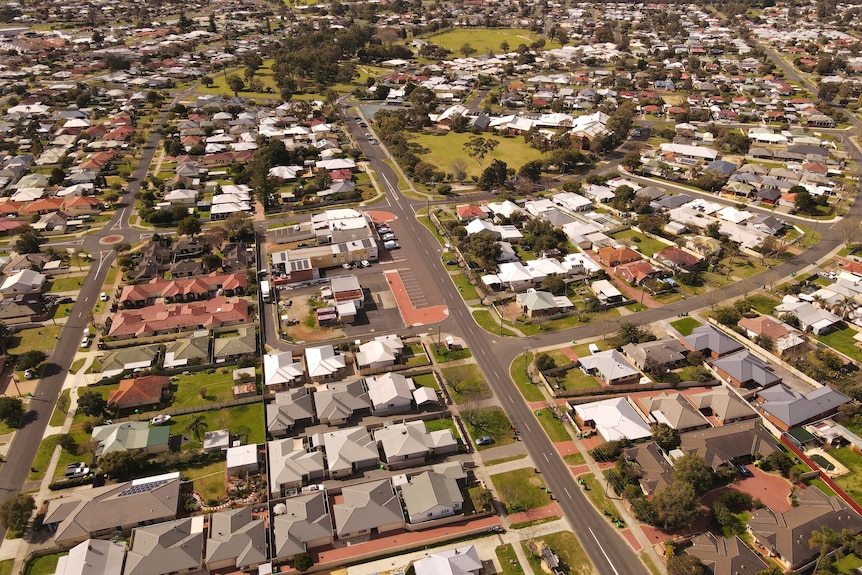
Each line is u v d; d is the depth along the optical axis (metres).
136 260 189.50
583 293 176.25
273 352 149.62
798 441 122.31
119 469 111.19
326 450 118.94
